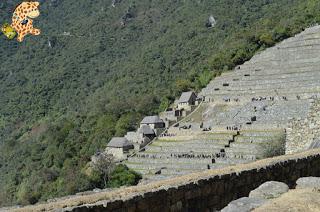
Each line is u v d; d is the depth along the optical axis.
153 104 101.06
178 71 126.12
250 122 54.84
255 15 144.75
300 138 34.50
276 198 10.30
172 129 71.06
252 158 42.81
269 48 89.31
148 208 12.20
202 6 168.50
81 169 77.12
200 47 134.50
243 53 99.12
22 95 150.62
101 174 60.81
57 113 135.50
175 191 12.99
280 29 102.25
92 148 86.31
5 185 92.31
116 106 102.88
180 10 178.75
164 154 57.12
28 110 142.75
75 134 94.94
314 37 77.12
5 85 160.25
